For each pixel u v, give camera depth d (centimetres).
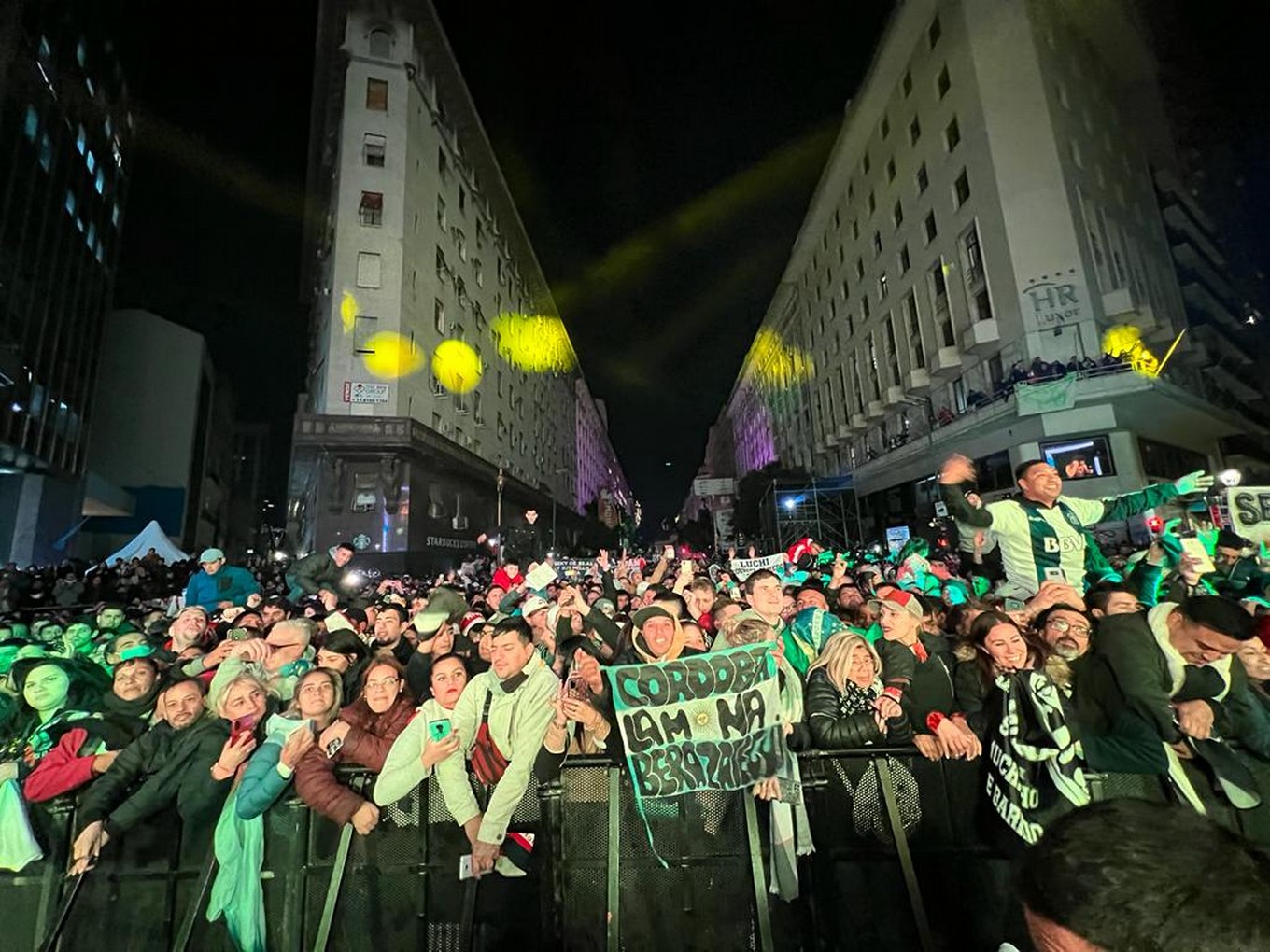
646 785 329
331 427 2602
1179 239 3397
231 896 314
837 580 831
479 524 3694
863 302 3938
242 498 7744
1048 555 460
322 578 916
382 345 2773
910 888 308
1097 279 2406
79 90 3127
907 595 475
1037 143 2498
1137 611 325
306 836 329
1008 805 294
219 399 5753
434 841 327
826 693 359
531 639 357
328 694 332
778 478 4166
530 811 337
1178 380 2506
